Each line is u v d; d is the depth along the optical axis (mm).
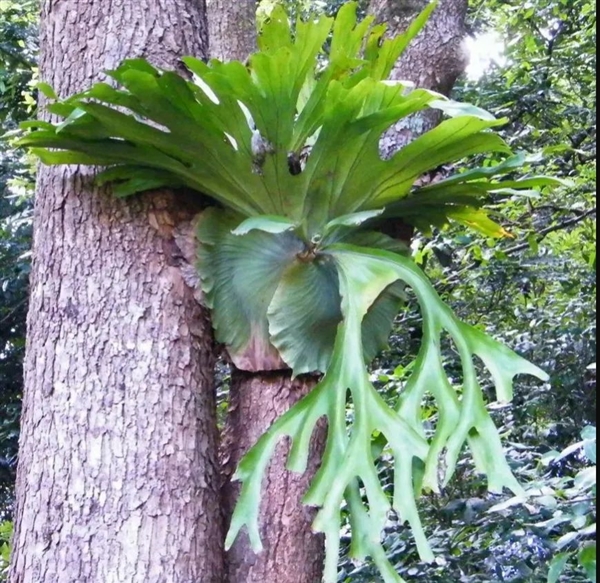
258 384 2311
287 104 2080
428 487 2098
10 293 7184
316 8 6496
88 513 2088
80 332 2178
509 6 6949
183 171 2203
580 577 3213
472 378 2193
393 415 2148
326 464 2131
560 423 4883
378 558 2078
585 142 5805
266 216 2121
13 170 7113
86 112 2059
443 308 2238
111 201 2240
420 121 2684
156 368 2178
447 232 4727
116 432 2127
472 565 3371
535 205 5070
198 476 2176
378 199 2332
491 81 6496
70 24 2334
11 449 7551
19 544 2125
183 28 2379
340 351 2191
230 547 2221
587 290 5789
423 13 2244
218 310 2262
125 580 2059
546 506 2787
